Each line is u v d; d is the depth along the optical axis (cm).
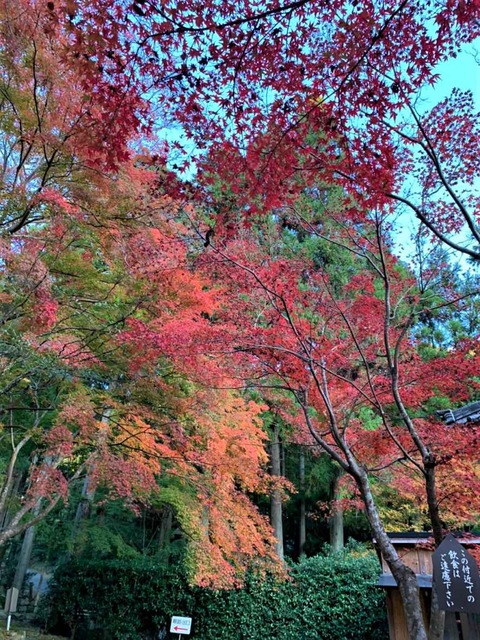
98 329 664
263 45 313
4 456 1162
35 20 466
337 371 604
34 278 515
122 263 625
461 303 705
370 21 316
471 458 463
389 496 1198
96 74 321
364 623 1053
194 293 669
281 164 375
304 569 1173
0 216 571
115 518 1480
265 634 1083
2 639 1040
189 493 967
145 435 772
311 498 1571
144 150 575
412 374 589
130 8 283
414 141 423
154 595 1173
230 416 863
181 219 631
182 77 324
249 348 556
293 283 575
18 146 612
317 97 344
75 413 683
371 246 598
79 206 584
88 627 1219
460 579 357
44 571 1697
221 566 866
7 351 581
